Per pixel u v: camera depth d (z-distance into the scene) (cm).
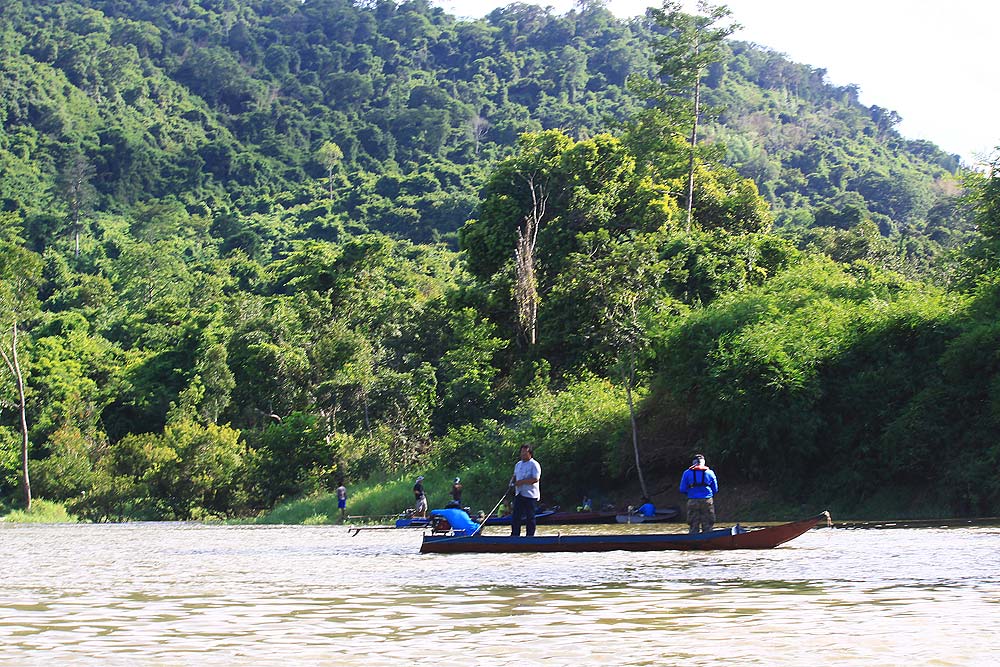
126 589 1936
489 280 7500
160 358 11194
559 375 6556
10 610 1612
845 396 4572
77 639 1312
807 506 4572
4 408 10025
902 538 2930
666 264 5912
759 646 1198
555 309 6588
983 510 4166
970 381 4356
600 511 4694
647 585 1836
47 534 4888
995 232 5588
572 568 2206
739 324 4891
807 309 4959
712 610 1495
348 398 7625
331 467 7175
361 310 9144
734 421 4594
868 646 1189
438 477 5894
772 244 6888
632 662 1112
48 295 18475
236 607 1620
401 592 1803
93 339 12675
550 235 7250
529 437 5334
